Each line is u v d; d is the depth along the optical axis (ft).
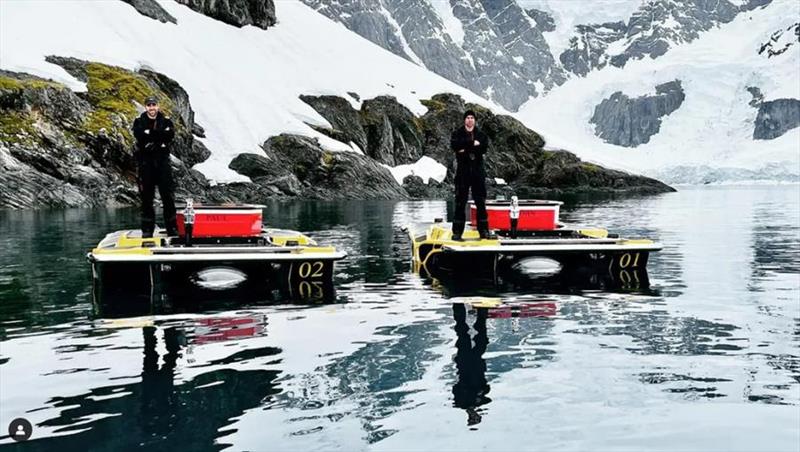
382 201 146.10
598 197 180.86
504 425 13.44
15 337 20.83
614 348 19.47
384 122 219.41
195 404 14.64
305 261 31.55
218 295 28.35
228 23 244.22
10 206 92.89
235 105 181.06
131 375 16.79
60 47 143.95
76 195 100.42
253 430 13.16
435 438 12.78
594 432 13.11
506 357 18.47
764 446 12.47
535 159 245.45
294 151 170.71
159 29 200.03
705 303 26.84
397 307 25.88
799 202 147.43
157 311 24.95
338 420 13.70
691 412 14.20
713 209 112.68
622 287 30.96
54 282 31.40
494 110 264.31
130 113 123.03
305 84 223.51
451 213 95.55
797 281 33.06
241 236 35.50
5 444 12.57
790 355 18.72
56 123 108.68
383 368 17.38
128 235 37.99
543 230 39.52
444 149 232.32
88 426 13.41
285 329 22.00
